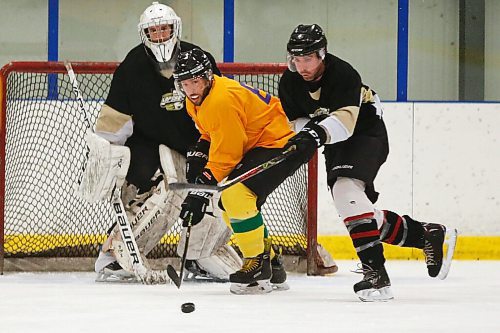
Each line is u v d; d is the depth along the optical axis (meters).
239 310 10.17
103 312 9.98
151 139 14.01
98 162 13.27
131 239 13.41
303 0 21.44
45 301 11.01
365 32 21.44
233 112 11.39
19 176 16.58
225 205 11.71
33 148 17.03
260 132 11.90
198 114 11.62
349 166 11.21
